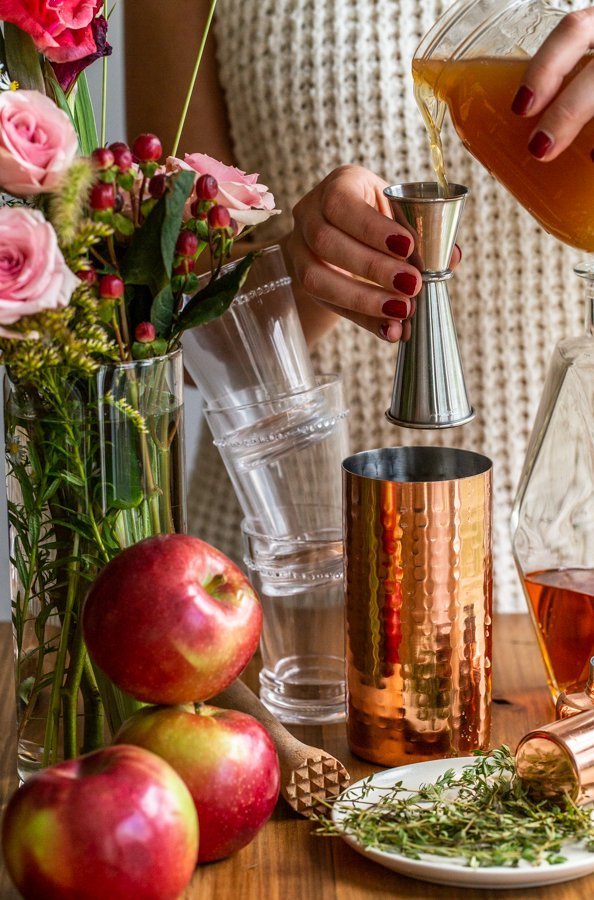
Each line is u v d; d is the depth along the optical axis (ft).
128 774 1.79
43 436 2.14
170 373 2.22
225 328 2.52
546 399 2.76
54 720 2.25
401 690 2.37
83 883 1.73
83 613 2.05
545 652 2.73
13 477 2.21
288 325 2.57
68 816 1.73
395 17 3.78
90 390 2.12
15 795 1.80
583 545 2.70
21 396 2.14
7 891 2.04
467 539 2.33
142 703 2.23
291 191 3.98
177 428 2.27
